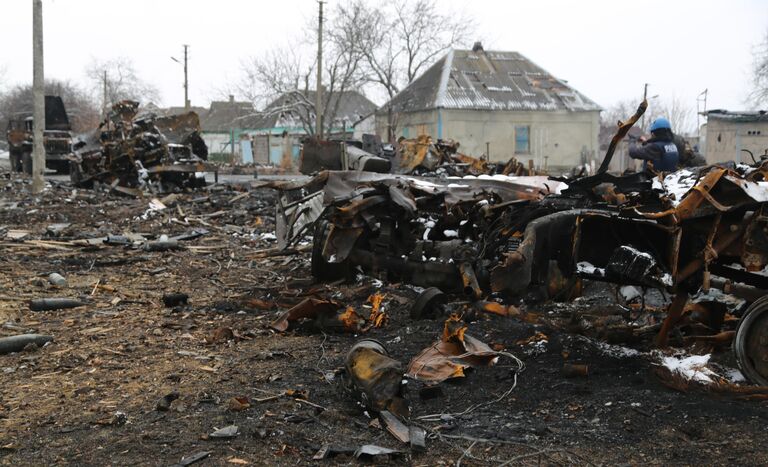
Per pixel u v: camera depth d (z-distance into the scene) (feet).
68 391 17.30
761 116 67.00
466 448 13.97
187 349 21.06
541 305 24.32
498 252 23.38
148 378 18.26
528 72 143.23
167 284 31.63
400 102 142.51
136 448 13.83
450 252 25.72
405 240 27.30
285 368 18.97
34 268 34.68
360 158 50.11
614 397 16.43
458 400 16.65
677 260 18.04
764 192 16.99
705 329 20.77
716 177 17.25
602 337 20.94
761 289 19.99
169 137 79.25
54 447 13.93
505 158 132.77
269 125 196.34
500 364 19.07
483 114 131.23
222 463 13.19
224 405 16.15
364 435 14.61
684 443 13.99
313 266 29.66
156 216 56.13
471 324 22.98
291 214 34.53
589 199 21.06
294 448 13.83
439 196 27.12
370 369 15.85
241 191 72.74
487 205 25.17
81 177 76.13
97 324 24.20
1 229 48.96
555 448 13.92
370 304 26.02
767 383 16.46
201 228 50.39
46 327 23.71
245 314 25.70
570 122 134.82
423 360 18.78
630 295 26.03
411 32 156.25
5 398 16.80
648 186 19.69
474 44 146.61
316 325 22.94
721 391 16.38
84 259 37.83
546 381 17.74
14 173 109.50
